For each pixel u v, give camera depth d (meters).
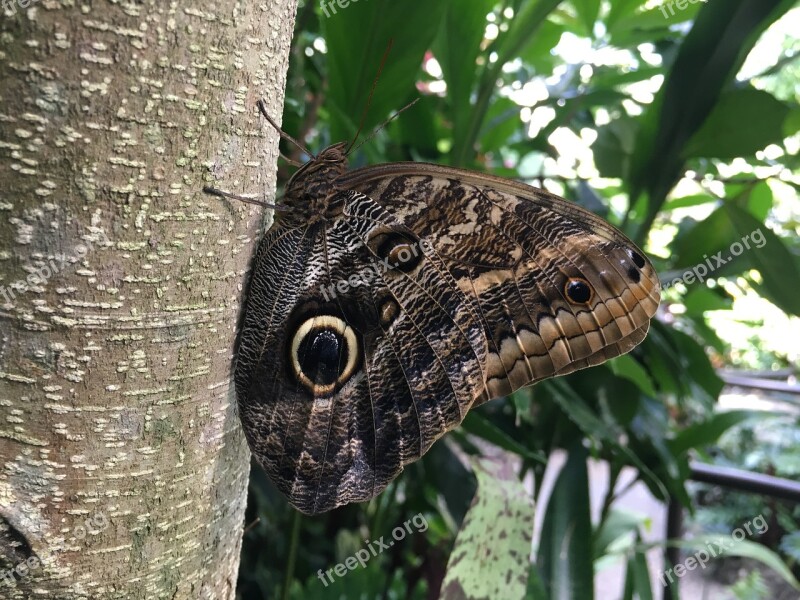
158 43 0.09
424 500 0.29
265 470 0.13
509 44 0.22
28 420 0.10
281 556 0.28
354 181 0.14
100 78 0.09
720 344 0.28
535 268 0.15
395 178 0.14
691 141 0.21
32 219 0.09
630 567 0.25
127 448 0.10
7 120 0.09
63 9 0.09
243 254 0.11
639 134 0.23
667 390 0.25
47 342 0.10
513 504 0.17
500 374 0.15
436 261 0.14
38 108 0.09
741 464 0.48
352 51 0.21
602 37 0.25
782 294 0.21
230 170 0.10
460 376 0.15
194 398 0.11
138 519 0.11
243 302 0.12
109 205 0.09
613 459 0.25
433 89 0.30
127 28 0.09
